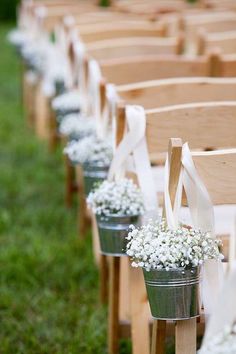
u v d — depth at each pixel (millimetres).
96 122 5484
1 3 22547
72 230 7645
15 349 5547
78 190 7473
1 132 11305
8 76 15508
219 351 2898
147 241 3691
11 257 6988
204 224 3826
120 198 4289
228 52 7211
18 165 9750
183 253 3602
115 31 7723
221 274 3807
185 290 3641
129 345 5496
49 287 6516
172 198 3840
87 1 12344
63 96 7078
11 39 11766
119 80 6000
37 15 10617
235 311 2988
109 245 4363
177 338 3795
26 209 8266
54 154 10094
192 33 8500
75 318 5961
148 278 3666
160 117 4484
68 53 7535
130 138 4418
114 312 5176
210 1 11688
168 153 3850
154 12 10219
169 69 6039
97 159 5121
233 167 3887
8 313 6043
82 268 6770
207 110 4504
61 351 5508
